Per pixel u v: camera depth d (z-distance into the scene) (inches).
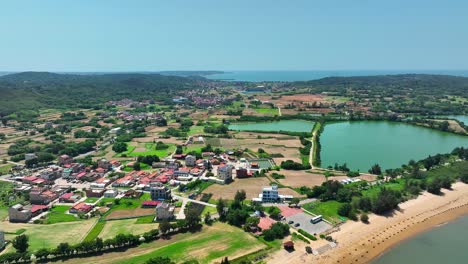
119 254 6437.0
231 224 7544.3
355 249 6766.7
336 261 6373.0
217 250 6491.1
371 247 6870.1
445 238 7342.5
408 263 6397.6
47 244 6865.2
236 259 6210.6
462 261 6486.2
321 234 7199.8
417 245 7037.4
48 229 7534.5
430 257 6609.3
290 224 7598.4
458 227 7834.6
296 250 6614.2
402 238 7278.5
